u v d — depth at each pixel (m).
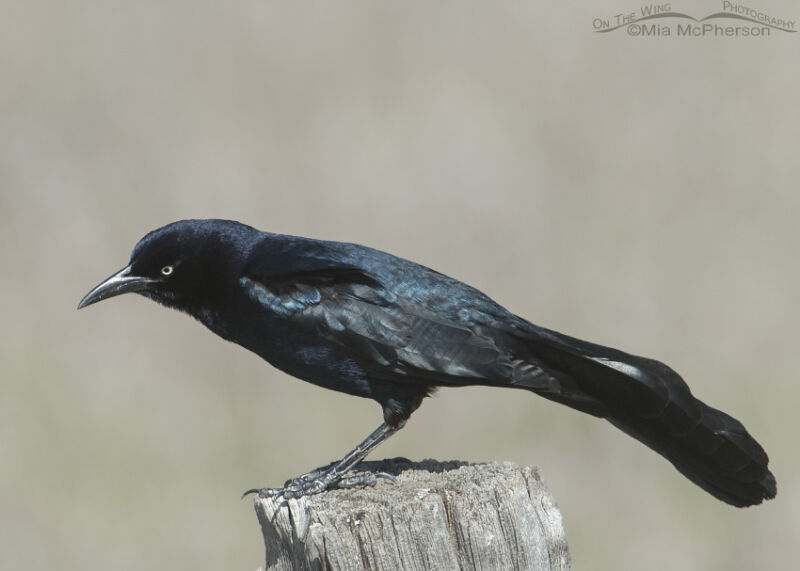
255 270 10.56
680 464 9.94
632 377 9.61
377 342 10.12
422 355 10.04
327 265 10.42
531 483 8.91
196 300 11.05
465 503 8.40
